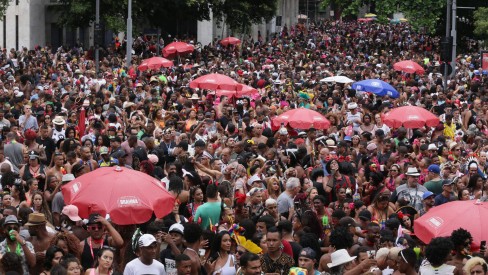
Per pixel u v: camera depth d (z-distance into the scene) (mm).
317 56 72812
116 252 17344
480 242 16984
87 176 18922
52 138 29016
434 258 15578
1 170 22672
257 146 27594
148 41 78750
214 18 90062
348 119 34969
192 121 32656
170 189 20844
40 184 23891
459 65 66125
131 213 18312
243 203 20719
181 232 17406
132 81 47688
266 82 48281
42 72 51844
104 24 70438
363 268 16250
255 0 83625
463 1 80625
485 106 39562
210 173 24531
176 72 53031
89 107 34219
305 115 31672
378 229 18641
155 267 15555
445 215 17469
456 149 28703
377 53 76625
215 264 16969
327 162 24969
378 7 73062
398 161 27312
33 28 77125
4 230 16719
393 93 41719
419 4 71375
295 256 17562
